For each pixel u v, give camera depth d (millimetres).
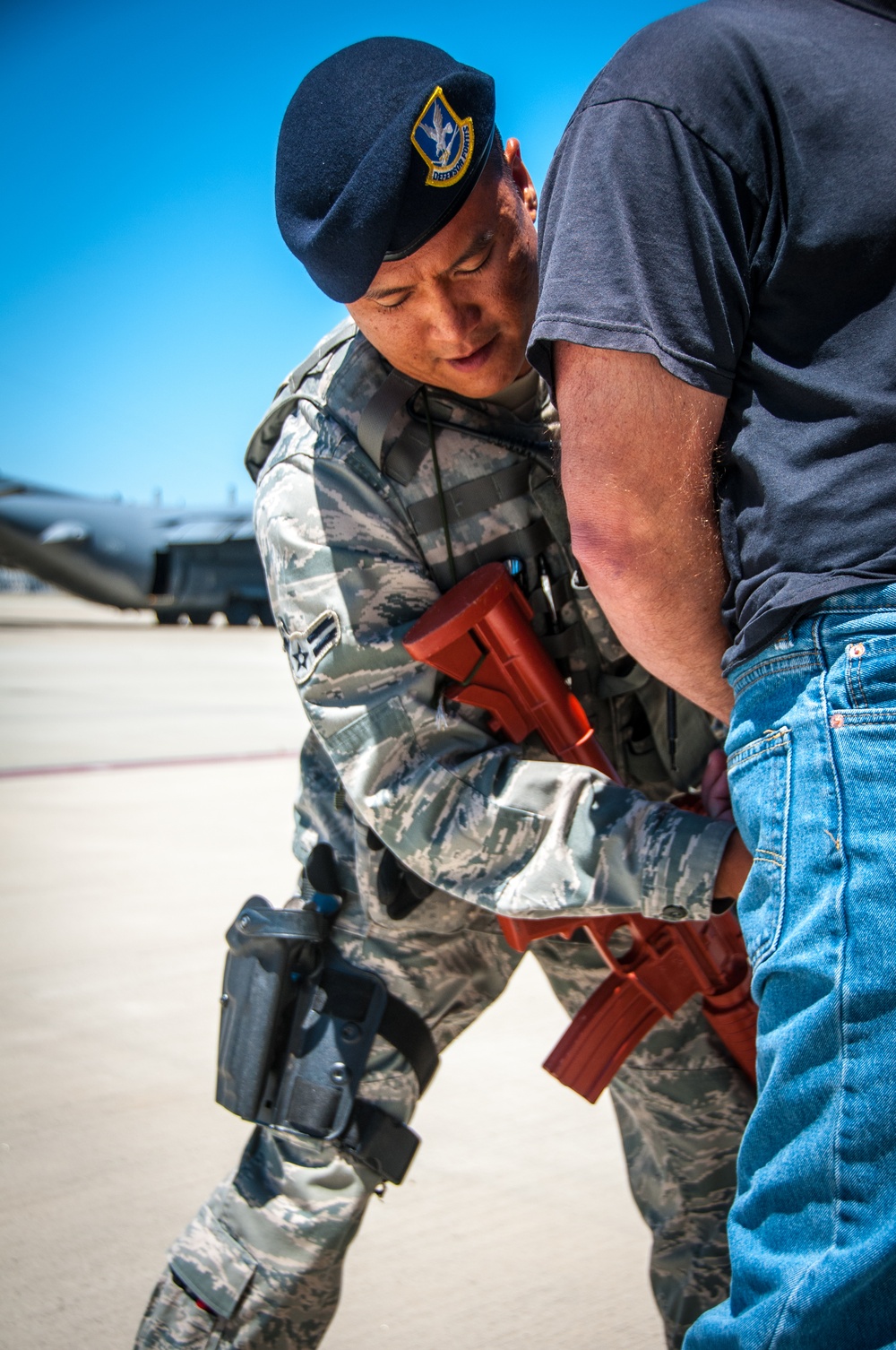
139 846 4828
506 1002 3154
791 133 904
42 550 29438
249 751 7980
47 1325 1738
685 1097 1438
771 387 915
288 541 1287
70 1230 2002
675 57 929
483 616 1227
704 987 1322
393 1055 1356
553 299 925
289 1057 1324
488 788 1208
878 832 828
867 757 836
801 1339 825
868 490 862
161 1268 1894
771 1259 857
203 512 31469
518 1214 2080
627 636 1054
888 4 955
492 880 1193
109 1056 2719
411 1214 2082
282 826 5344
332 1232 1311
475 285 1154
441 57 1142
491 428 1321
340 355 1321
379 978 1355
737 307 912
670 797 1486
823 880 850
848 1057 822
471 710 1315
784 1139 870
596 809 1171
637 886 1131
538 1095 2582
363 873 1353
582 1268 1910
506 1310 1791
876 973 814
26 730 8742
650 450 931
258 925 1338
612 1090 1521
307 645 1273
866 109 898
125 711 10266
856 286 889
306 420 1328
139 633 26125
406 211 1064
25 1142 2307
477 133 1087
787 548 884
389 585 1280
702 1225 1471
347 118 1091
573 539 1006
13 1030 2855
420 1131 2404
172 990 3143
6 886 4148
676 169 902
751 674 923
